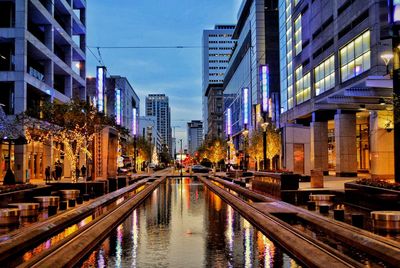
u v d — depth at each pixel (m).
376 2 39.06
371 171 40.59
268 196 29.03
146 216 21.84
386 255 10.64
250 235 15.88
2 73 49.28
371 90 28.89
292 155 48.09
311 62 57.12
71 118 34.31
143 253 12.73
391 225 14.34
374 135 39.78
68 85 69.62
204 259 11.88
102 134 37.84
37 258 10.66
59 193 29.19
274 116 76.25
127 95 142.12
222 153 107.31
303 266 11.02
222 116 174.62
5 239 12.80
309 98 57.94
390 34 22.14
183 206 26.81
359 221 15.27
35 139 36.28
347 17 45.47
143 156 110.69
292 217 20.16
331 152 70.50
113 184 37.09
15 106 49.09
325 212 19.28
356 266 9.45
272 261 11.59
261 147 56.00
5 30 49.66
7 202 21.69
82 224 18.59
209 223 19.19
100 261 11.70
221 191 35.66
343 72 47.16
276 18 93.50
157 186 48.75
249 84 100.25
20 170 49.41
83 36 79.56
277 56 92.75
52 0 61.47
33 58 58.50
